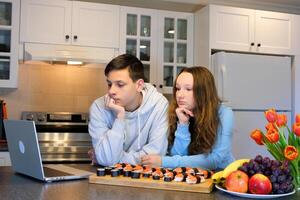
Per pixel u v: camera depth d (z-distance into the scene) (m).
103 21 3.08
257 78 3.06
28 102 3.21
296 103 3.29
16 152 1.32
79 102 3.33
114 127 1.51
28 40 2.91
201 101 1.57
